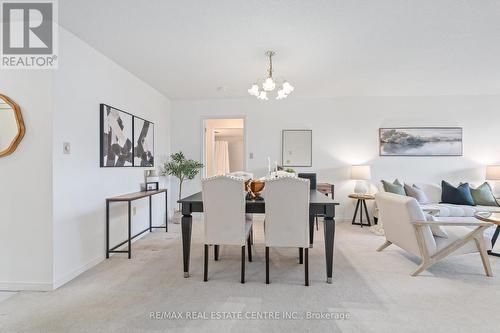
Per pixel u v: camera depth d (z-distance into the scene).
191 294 2.18
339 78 3.95
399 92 4.72
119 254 3.16
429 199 4.46
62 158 2.39
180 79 3.99
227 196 2.38
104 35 2.61
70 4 2.10
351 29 2.52
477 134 4.81
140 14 2.26
